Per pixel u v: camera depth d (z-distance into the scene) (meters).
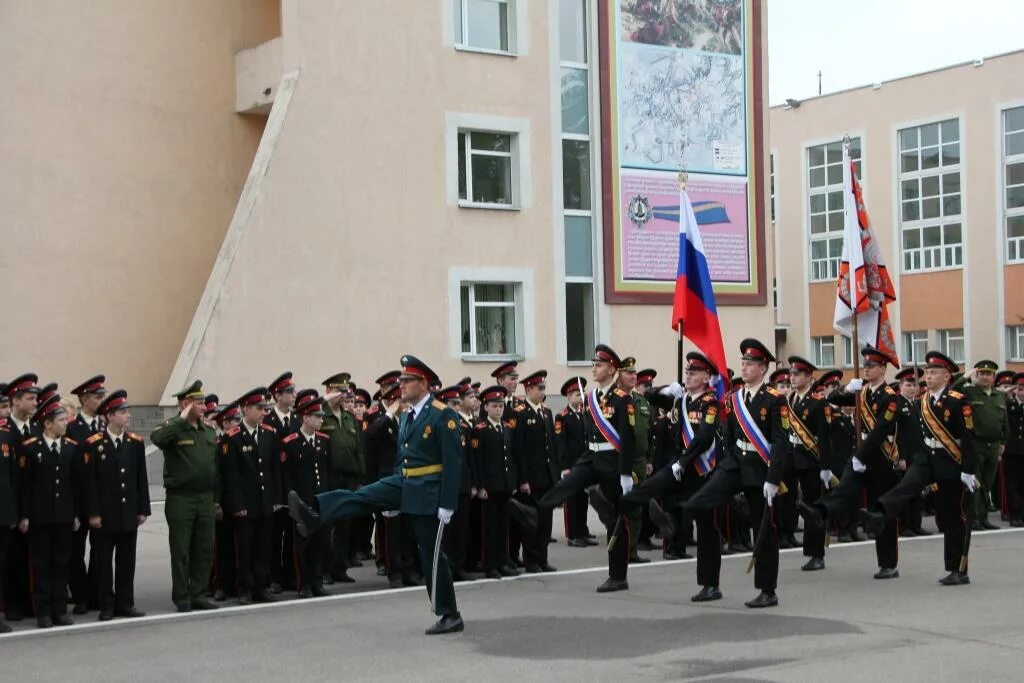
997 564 14.20
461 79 26.17
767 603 11.52
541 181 27.16
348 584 13.93
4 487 11.04
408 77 25.53
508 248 26.69
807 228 43.41
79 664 9.66
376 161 25.11
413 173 25.53
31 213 24.03
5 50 23.73
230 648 10.16
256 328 23.66
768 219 30.03
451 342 25.92
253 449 12.67
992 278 38.44
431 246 25.70
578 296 27.86
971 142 38.91
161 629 11.12
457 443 10.55
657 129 28.42
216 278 23.48
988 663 8.95
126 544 11.81
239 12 26.81
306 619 11.49
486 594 12.70
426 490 10.57
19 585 11.98
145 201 25.52
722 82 29.38
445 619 10.59
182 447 12.07
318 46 24.59
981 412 17.75
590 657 9.44
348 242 24.73
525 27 26.97
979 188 38.72
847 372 41.97
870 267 18.47
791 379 16.64
